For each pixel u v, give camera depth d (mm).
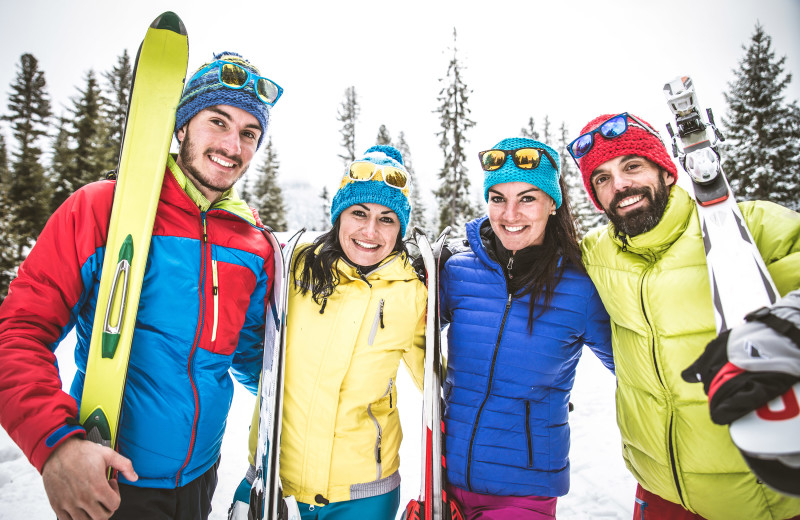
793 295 977
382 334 1686
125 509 1311
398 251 1867
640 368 1545
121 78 22125
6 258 14172
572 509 2920
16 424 997
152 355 1364
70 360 6461
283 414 1649
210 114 1501
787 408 833
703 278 1408
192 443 1409
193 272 1439
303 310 1707
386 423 1720
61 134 20641
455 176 18094
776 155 16078
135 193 1367
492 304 1848
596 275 1724
